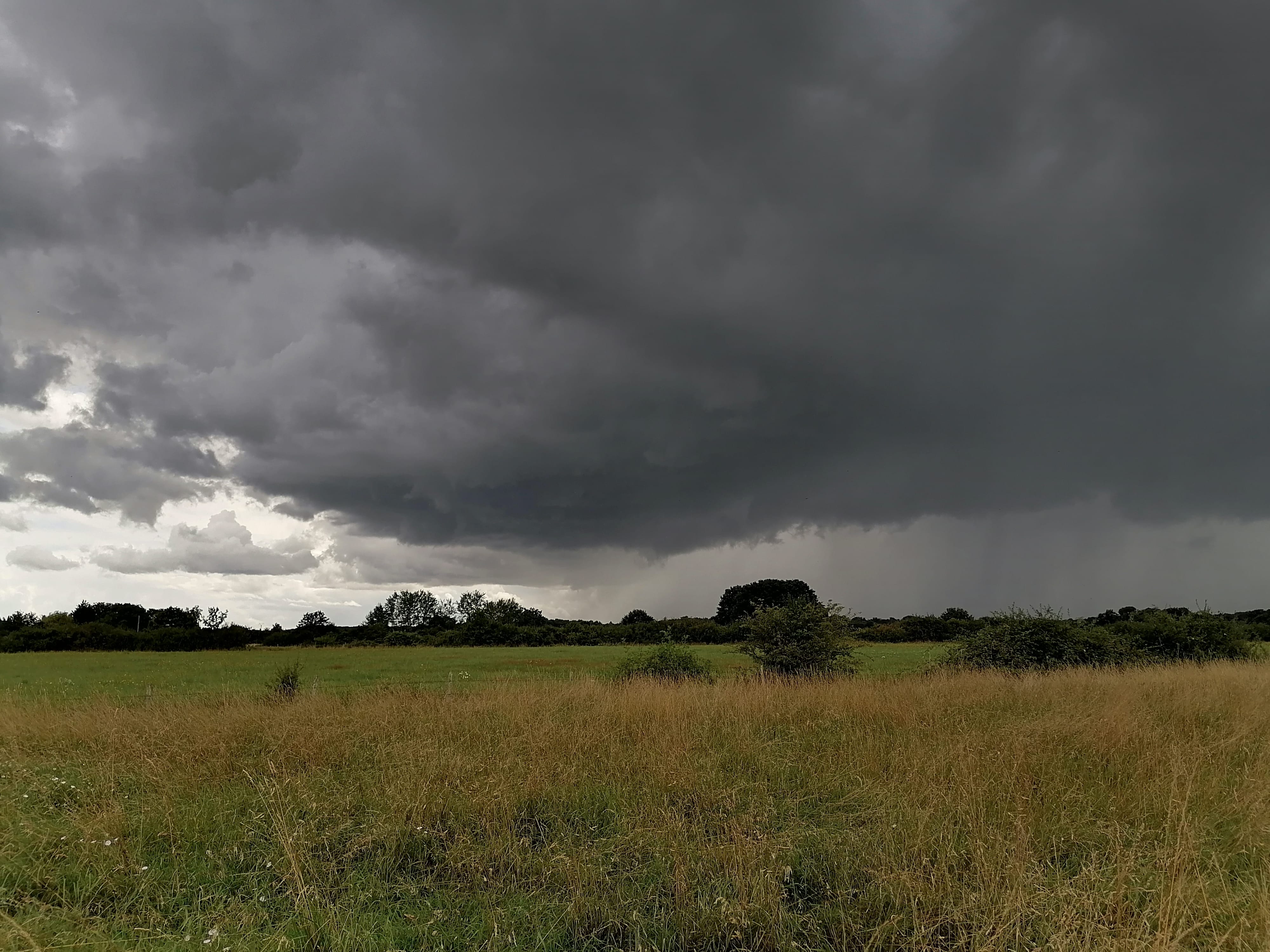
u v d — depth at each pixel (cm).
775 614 2288
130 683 2733
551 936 509
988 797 719
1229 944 452
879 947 483
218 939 491
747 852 606
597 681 1872
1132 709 1193
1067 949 443
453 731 1125
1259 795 682
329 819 742
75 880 609
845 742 1020
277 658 4675
